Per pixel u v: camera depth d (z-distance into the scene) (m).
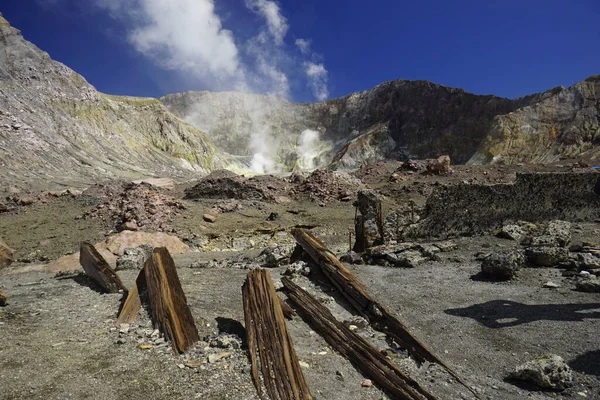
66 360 4.04
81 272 9.09
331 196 24.73
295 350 4.32
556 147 87.62
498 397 3.81
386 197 24.05
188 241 15.59
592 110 90.69
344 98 174.38
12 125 51.72
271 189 26.12
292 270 7.50
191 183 30.55
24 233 16.95
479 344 4.95
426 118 139.00
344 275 6.57
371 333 5.27
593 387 3.88
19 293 7.04
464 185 10.74
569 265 7.68
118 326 5.08
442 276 7.77
